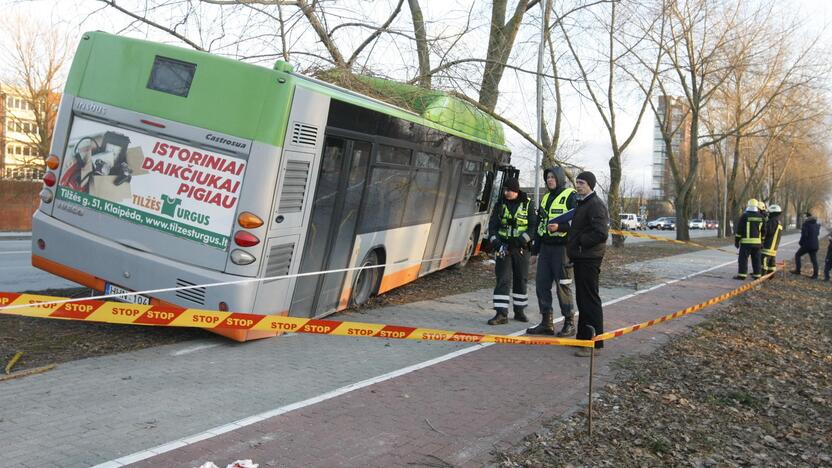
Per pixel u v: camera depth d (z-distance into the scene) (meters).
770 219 17.86
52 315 4.80
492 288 12.61
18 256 16.64
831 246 19.17
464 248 13.98
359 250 8.76
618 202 24.50
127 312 5.19
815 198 100.25
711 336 9.17
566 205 7.86
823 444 5.25
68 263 7.21
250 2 11.00
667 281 15.30
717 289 14.45
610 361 7.30
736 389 6.63
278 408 5.14
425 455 4.41
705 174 74.69
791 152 55.44
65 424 4.55
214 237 6.61
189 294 6.64
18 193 30.31
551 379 6.48
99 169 7.11
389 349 7.37
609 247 27.19
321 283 7.96
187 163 6.74
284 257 6.97
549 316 8.23
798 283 17.58
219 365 6.27
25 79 34.12
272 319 5.20
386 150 8.87
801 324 10.84
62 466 3.88
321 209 7.47
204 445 4.32
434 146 10.66
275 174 6.54
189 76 6.77
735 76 37.91
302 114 6.76
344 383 5.96
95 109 7.12
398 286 11.09
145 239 6.89
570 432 5.07
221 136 6.61
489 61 13.00
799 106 38.41
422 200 10.67
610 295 12.48
